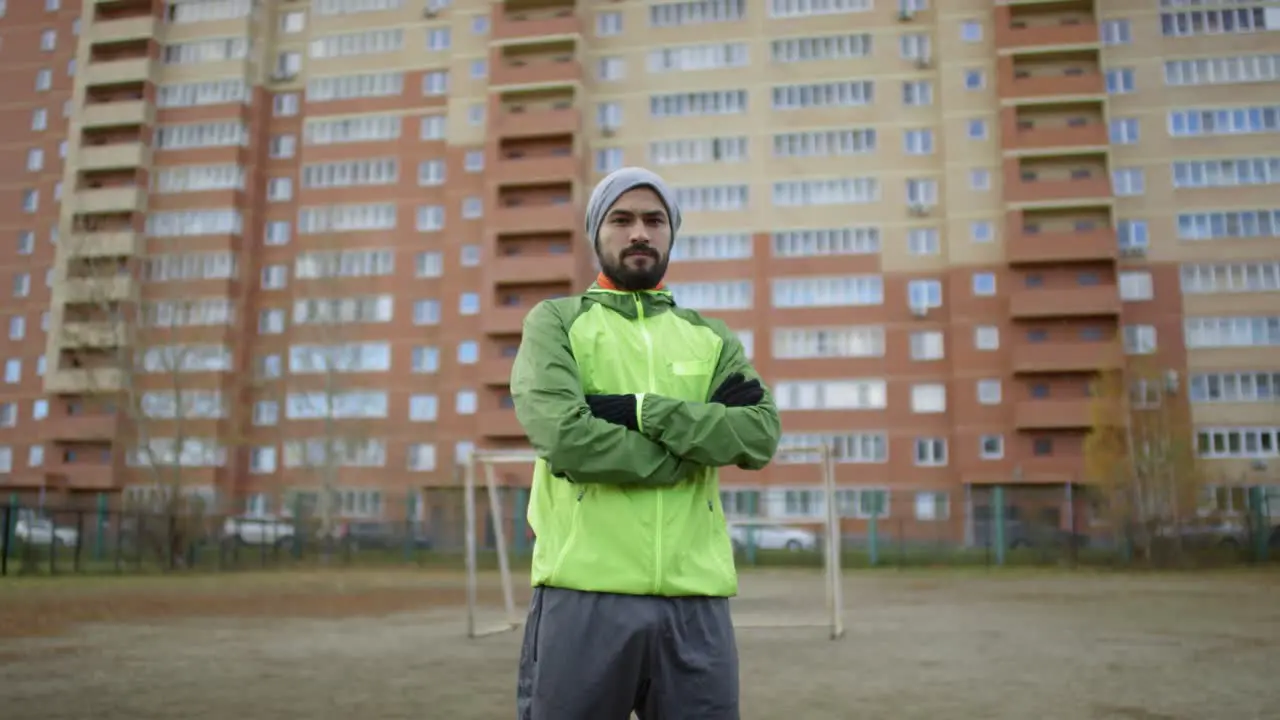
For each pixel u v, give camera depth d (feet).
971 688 22.16
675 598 7.91
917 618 41.22
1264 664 26.35
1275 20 141.08
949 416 138.41
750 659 27.48
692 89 152.35
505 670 25.26
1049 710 19.45
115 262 112.98
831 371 142.20
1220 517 94.63
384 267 156.87
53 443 160.45
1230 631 35.40
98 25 168.35
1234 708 19.67
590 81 155.74
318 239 158.40
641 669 7.84
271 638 33.37
